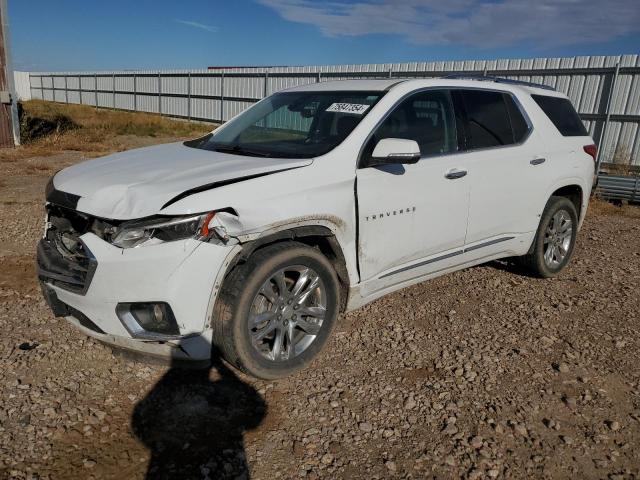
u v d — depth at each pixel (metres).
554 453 2.81
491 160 4.42
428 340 4.01
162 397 3.16
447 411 3.14
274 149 3.82
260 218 3.05
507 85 4.92
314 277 3.41
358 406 3.16
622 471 2.70
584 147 5.41
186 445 2.76
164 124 23.69
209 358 3.07
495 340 4.05
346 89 4.23
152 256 2.84
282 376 3.34
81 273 3.04
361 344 3.91
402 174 3.78
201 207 2.90
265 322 3.23
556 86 12.95
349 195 3.48
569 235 5.49
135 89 32.62
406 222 3.84
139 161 3.65
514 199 4.66
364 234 3.61
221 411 3.05
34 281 4.74
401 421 3.03
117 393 3.17
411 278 4.10
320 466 2.66
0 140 13.91
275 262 3.13
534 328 4.28
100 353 3.59
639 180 9.59
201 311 2.95
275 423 2.97
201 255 2.89
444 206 4.07
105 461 2.62
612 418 3.13
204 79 26.03
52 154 13.56
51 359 3.48
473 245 4.46
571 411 3.18
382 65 17.06
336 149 3.55
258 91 22.58
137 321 2.98
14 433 2.78
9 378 3.25
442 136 4.18
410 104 4.03
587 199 5.59
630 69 11.59
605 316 4.56
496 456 2.78
